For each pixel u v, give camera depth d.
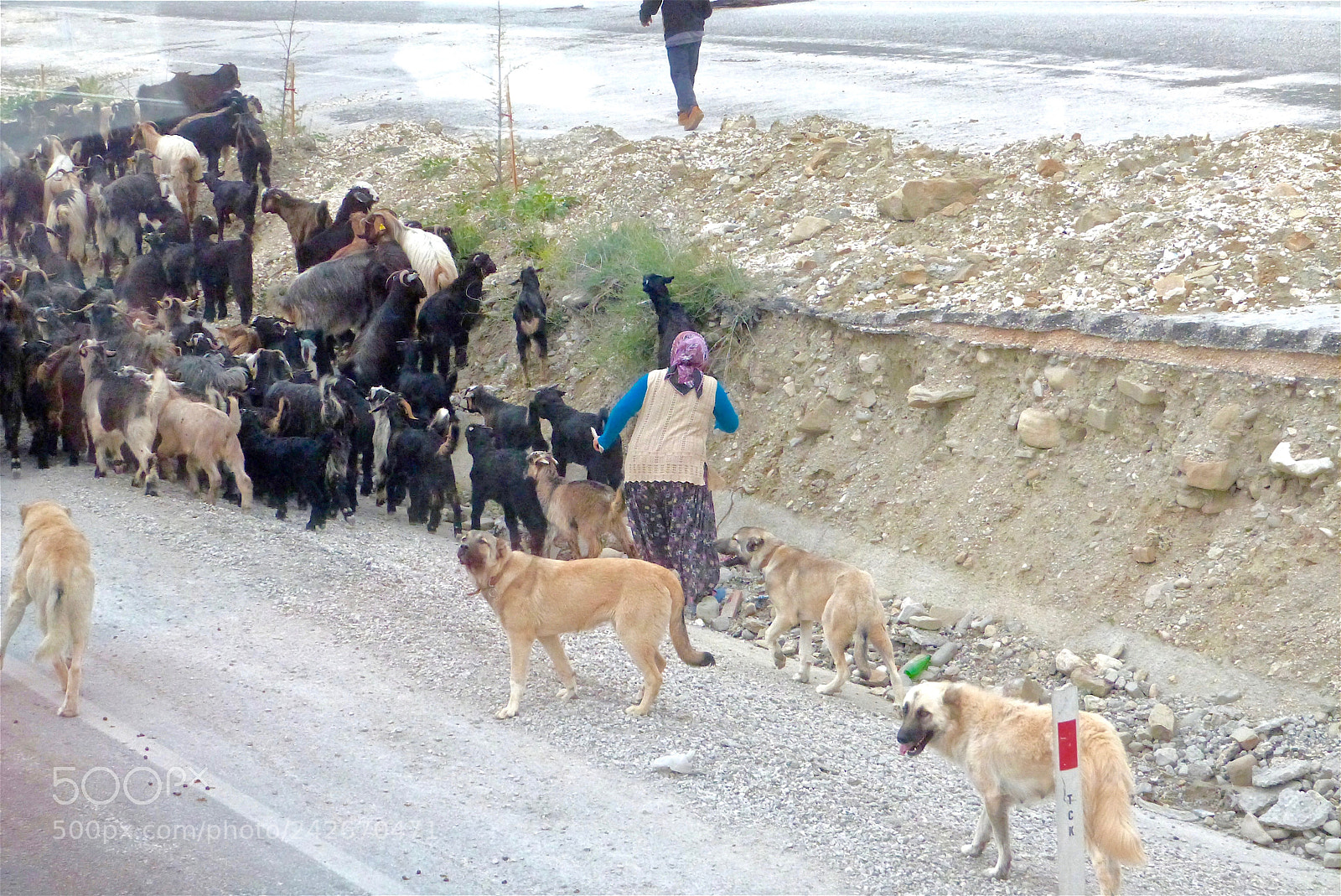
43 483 12.17
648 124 20.34
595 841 6.06
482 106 23.97
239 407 12.41
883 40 24.97
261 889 5.59
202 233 17.97
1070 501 10.23
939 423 11.48
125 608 8.73
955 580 10.43
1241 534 9.27
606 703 7.74
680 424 9.84
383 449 12.51
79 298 15.85
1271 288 10.54
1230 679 8.62
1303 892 6.46
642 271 13.91
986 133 16.44
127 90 27.44
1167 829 7.27
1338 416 9.12
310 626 8.60
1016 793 5.91
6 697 7.42
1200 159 13.15
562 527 10.61
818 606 8.90
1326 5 23.95
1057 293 11.46
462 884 5.67
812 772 7.00
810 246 14.13
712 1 31.14
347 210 17.02
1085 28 23.94
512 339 15.55
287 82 26.61
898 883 5.85
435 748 6.98
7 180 20.03
